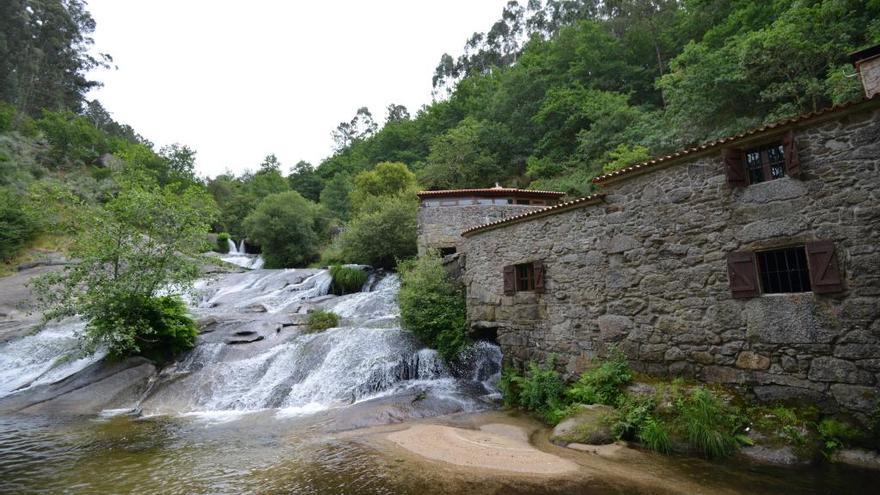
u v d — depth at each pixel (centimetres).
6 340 1333
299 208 3316
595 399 735
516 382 948
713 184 659
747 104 1836
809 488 454
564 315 879
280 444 685
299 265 3186
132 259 1149
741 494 449
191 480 538
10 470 585
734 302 625
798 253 580
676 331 688
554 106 3072
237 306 1791
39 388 1063
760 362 593
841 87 1352
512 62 6944
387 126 5928
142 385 1066
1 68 4741
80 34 6556
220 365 1131
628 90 3288
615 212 795
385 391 1001
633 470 524
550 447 641
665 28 3397
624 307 765
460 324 1144
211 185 4806
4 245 2222
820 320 545
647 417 629
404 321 1230
